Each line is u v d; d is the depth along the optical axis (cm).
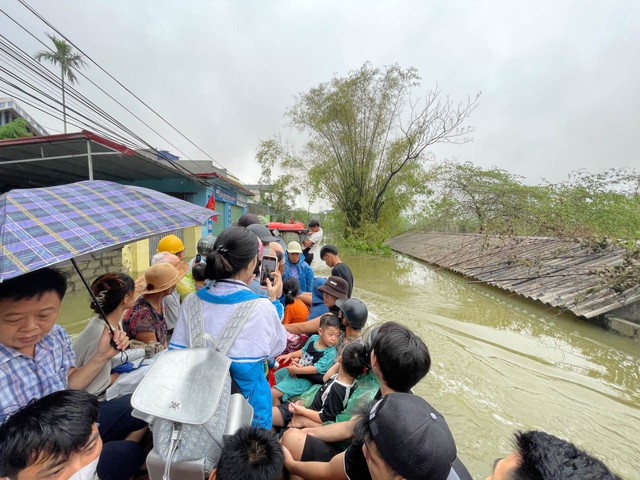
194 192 1168
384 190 1617
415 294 752
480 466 243
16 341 135
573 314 532
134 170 966
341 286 343
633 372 376
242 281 173
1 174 970
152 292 251
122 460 164
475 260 934
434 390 341
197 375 134
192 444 125
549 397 329
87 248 126
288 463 190
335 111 1527
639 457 252
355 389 221
